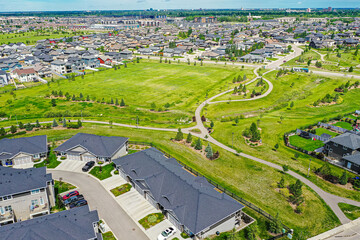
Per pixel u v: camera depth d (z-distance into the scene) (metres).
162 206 49.94
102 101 118.38
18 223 40.62
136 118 102.12
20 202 48.09
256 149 76.44
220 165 68.56
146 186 54.62
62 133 87.88
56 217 41.31
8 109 113.06
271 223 46.34
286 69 159.62
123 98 124.31
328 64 173.38
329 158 70.75
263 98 121.38
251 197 56.09
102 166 67.88
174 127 93.25
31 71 160.00
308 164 68.19
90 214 43.25
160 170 57.00
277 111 106.81
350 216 50.00
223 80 150.50
